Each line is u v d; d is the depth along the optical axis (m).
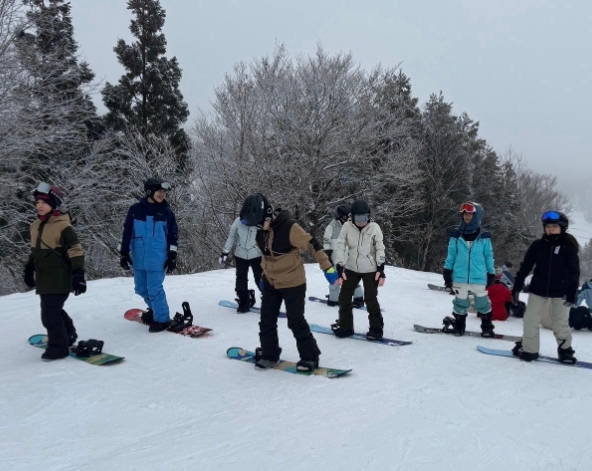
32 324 6.75
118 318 7.14
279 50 21.64
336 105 20.73
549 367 5.46
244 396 4.41
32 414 3.96
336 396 4.43
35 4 17.67
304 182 20.36
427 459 3.26
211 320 7.18
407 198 25.75
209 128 21.56
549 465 3.21
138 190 19.98
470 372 5.21
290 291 5.02
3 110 15.71
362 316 7.88
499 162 40.19
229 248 7.60
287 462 3.20
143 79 25.66
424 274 14.91
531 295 5.65
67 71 18.28
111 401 4.25
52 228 5.21
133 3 25.61
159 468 3.11
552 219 5.44
